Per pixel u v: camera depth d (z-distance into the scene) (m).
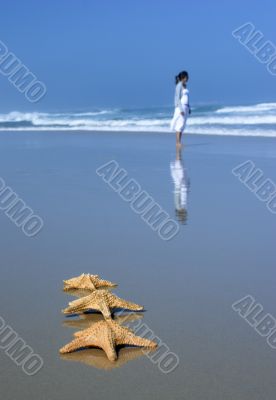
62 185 10.36
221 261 5.90
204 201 8.85
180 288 5.13
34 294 5.01
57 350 3.88
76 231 7.20
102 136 19.98
